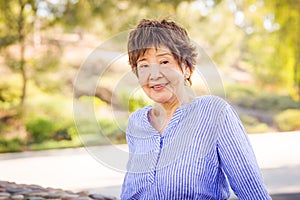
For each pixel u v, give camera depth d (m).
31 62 9.56
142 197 1.58
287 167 6.54
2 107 9.38
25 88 9.49
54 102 9.23
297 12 10.22
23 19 9.48
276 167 6.55
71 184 5.62
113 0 9.22
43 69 9.52
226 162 1.55
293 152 7.57
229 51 10.34
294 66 10.43
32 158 7.78
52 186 5.52
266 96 10.39
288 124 10.00
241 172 1.54
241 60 10.55
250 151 1.57
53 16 9.50
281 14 10.29
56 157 7.69
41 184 5.69
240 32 10.44
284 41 10.38
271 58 10.51
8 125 9.15
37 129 8.98
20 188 5.21
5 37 9.46
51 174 6.33
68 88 9.46
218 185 1.60
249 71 10.73
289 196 5.21
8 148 8.75
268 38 10.47
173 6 9.47
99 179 5.75
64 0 9.48
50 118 9.08
